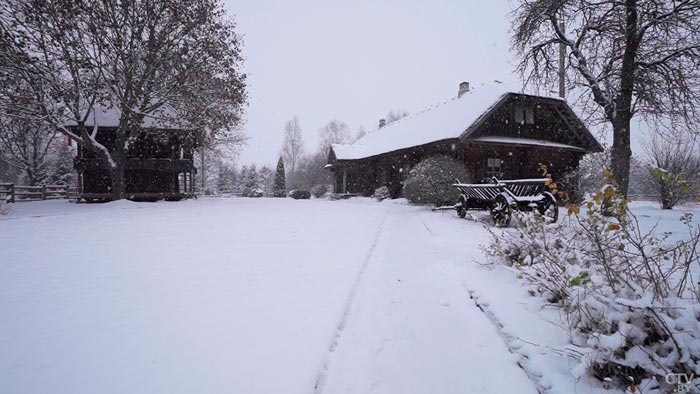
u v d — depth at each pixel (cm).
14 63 1379
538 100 1931
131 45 1512
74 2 1375
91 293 392
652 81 1010
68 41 1416
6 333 291
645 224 878
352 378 242
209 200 2083
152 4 1523
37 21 1361
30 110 1440
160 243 677
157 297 381
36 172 2872
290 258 560
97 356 255
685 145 1616
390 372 250
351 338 299
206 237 746
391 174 2505
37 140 2944
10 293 391
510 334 299
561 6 1110
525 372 249
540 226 437
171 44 1619
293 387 222
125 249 621
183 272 478
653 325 221
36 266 505
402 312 356
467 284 432
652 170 311
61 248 627
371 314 350
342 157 2900
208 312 340
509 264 479
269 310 347
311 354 264
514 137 1978
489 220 1071
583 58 1182
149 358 253
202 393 212
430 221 1074
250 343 279
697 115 1002
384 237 791
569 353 246
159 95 1667
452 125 1891
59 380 224
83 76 1538
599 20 1098
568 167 2081
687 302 232
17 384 218
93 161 1930
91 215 1146
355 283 438
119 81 1540
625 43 1088
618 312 234
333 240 723
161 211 1296
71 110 1524
